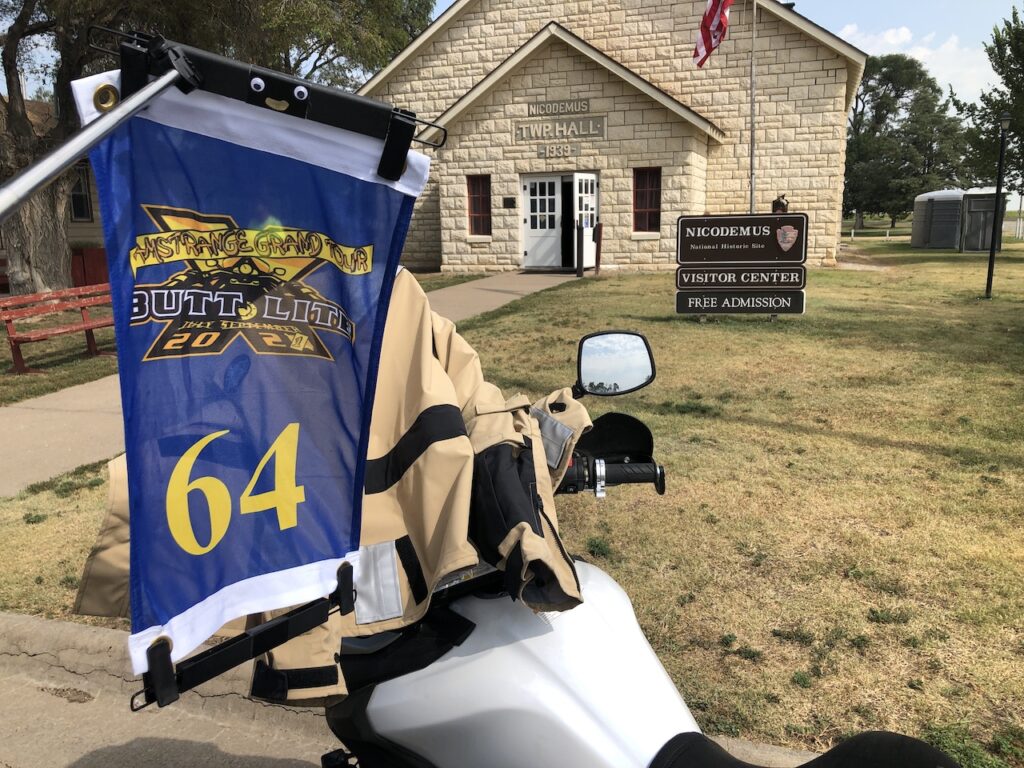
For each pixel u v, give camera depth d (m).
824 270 19.47
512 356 9.55
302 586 1.53
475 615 1.86
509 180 20.02
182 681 1.43
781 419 6.90
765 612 3.87
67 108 16.05
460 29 21.73
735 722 3.10
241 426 1.45
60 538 5.12
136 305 1.32
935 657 3.46
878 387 7.80
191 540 1.41
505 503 1.76
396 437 1.90
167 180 1.33
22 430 7.61
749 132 19.95
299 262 1.47
